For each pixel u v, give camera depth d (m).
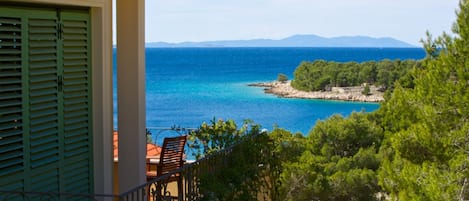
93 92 6.66
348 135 14.09
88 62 6.59
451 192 10.02
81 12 6.49
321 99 53.69
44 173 6.04
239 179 7.27
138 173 6.90
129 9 6.79
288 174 10.58
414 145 10.88
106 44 6.70
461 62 10.76
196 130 8.22
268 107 56.88
